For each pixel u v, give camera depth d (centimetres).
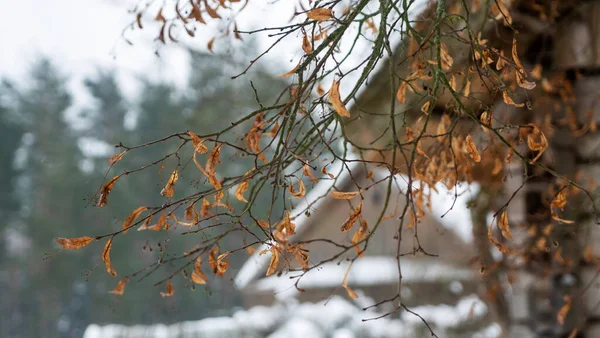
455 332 960
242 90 1205
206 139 299
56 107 3341
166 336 1375
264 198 1595
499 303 533
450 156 385
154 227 304
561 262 439
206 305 2212
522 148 430
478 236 527
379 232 1355
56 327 2984
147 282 2366
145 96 2692
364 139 491
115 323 2297
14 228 3023
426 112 337
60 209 2811
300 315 1147
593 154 430
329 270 1387
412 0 325
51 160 3064
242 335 1211
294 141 321
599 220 423
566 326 439
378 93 440
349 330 1084
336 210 1405
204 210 310
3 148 3109
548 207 435
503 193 479
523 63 434
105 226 2686
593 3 414
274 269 301
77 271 2727
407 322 1041
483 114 315
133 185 2569
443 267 1102
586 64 420
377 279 1284
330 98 295
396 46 404
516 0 397
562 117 434
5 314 3045
